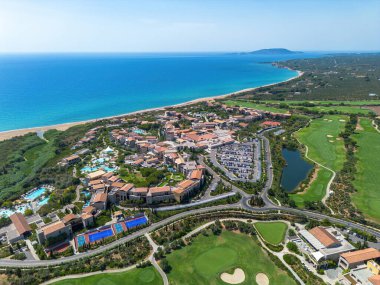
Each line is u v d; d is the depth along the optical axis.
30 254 126.19
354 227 140.75
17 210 161.75
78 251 126.44
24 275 112.81
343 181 188.12
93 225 144.50
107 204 164.75
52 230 130.25
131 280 109.75
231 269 115.38
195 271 114.38
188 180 178.50
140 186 177.38
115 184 175.75
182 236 135.75
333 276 110.88
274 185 185.00
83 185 187.50
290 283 108.44
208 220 147.38
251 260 120.25
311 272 112.19
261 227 141.50
